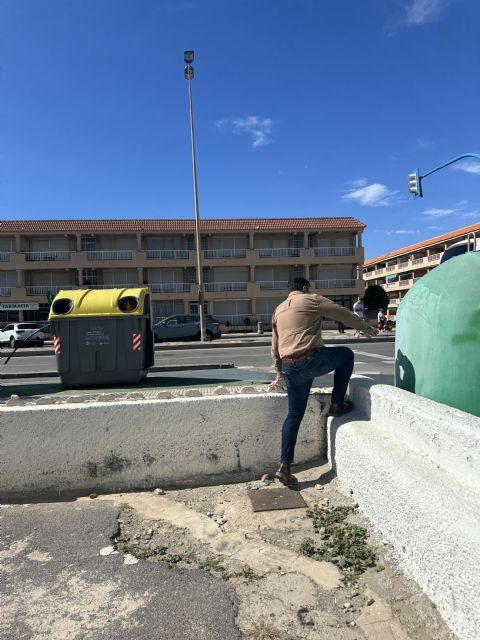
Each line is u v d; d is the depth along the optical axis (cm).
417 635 211
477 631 192
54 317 724
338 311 367
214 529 313
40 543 297
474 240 463
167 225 4647
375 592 241
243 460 386
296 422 363
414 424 294
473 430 239
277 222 4853
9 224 4531
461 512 217
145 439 376
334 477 372
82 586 252
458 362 317
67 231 4416
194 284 4503
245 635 214
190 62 2384
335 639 211
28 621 226
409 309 367
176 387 754
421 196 1981
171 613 229
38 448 368
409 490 253
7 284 4453
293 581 253
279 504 338
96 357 730
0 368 1426
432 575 226
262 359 1539
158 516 333
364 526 302
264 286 4666
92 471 372
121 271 4594
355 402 395
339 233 4828
